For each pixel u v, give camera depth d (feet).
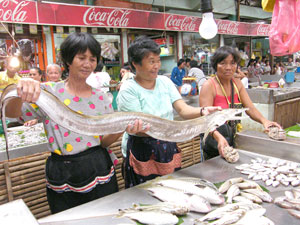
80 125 4.49
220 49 7.41
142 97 6.13
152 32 25.03
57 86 5.19
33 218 3.59
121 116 4.88
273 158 6.40
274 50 7.97
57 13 16.44
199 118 5.72
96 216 4.15
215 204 4.50
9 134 9.30
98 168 5.34
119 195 4.83
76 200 5.28
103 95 5.66
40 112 5.09
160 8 28.53
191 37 29.73
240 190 4.96
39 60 18.19
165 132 5.33
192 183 5.04
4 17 14.37
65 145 5.10
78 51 4.70
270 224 3.81
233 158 6.20
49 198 5.43
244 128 13.44
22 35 17.06
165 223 3.91
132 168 6.35
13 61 8.66
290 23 7.39
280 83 18.02
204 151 7.84
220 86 7.67
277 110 13.73
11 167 7.80
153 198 4.71
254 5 38.60
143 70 5.83
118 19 19.60
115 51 22.41
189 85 14.40
